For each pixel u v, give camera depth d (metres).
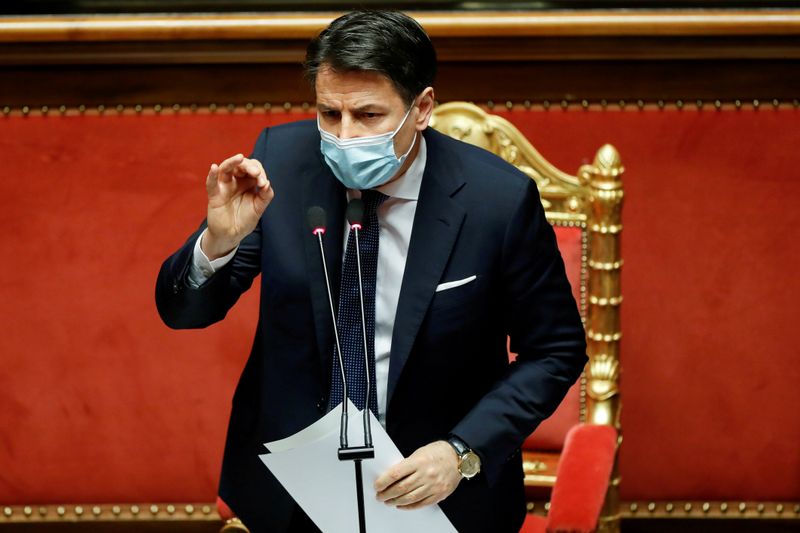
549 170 10.02
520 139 10.04
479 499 7.27
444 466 6.68
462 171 7.24
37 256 12.19
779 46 11.45
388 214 7.16
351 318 7.09
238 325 12.23
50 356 12.36
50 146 11.98
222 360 12.33
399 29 6.53
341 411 6.52
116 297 12.24
